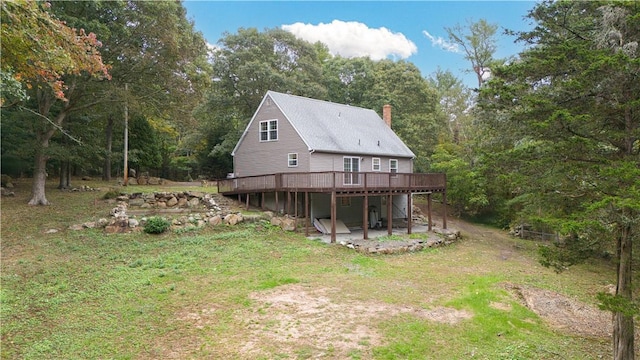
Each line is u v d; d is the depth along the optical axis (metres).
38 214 16.66
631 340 7.34
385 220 25.36
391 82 36.41
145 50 18.48
